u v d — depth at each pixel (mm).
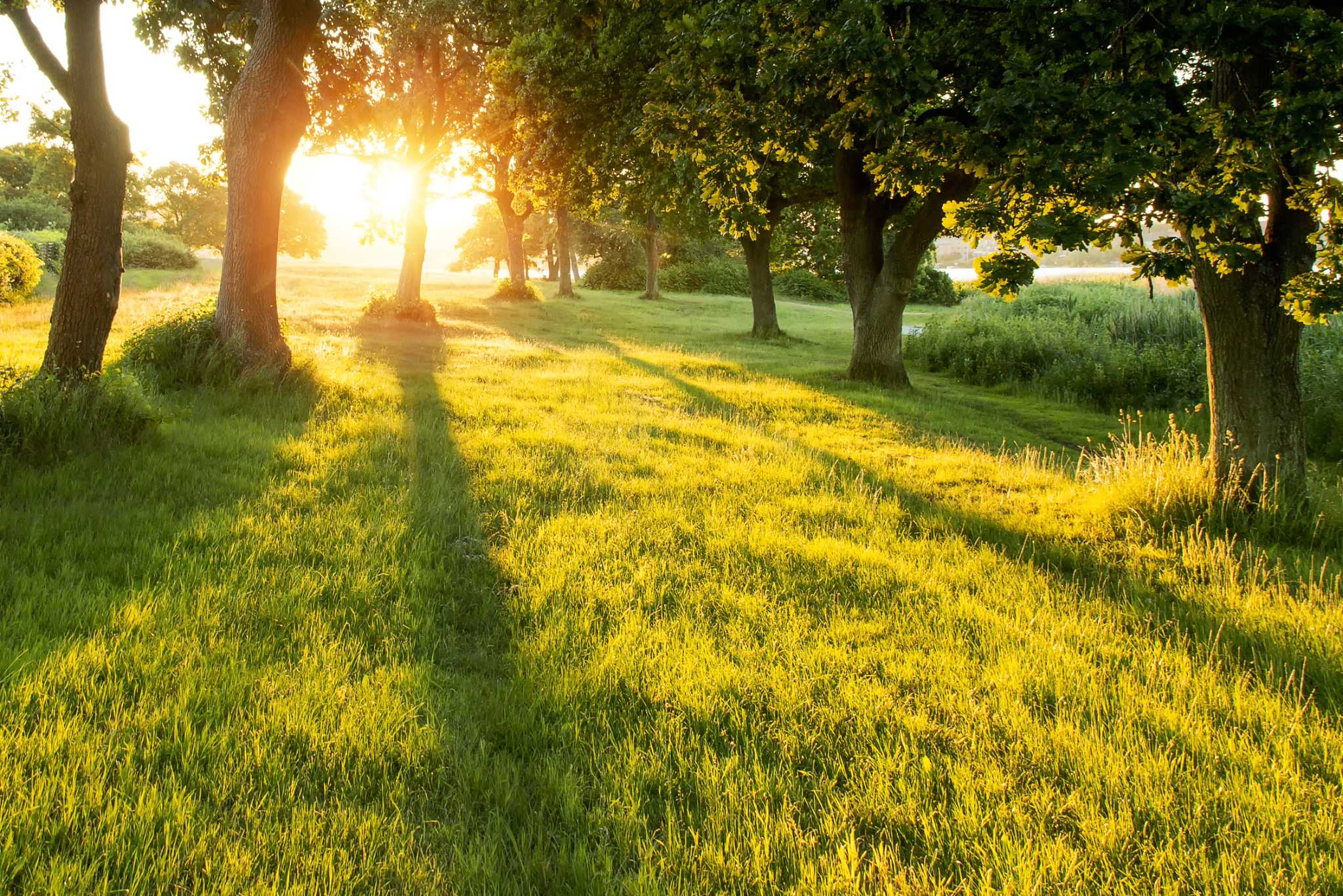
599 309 37562
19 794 2191
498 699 3049
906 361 22906
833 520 5871
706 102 7316
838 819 2412
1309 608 4164
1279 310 6176
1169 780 2592
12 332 13031
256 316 9984
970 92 6008
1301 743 2816
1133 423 13148
